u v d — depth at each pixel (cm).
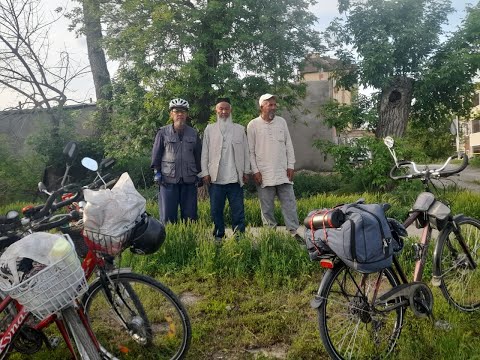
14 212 317
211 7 1126
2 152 1451
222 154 634
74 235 331
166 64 1177
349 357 342
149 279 346
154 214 884
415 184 955
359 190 1210
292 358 360
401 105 1277
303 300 468
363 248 310
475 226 428
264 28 1212
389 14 1248
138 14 1238
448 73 1196
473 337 370
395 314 363
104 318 352
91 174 1378
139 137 1266
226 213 859
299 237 599
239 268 546
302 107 1520
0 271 282
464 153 387
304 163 1705
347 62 1338
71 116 1526
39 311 279
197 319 438
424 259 393
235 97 1203
